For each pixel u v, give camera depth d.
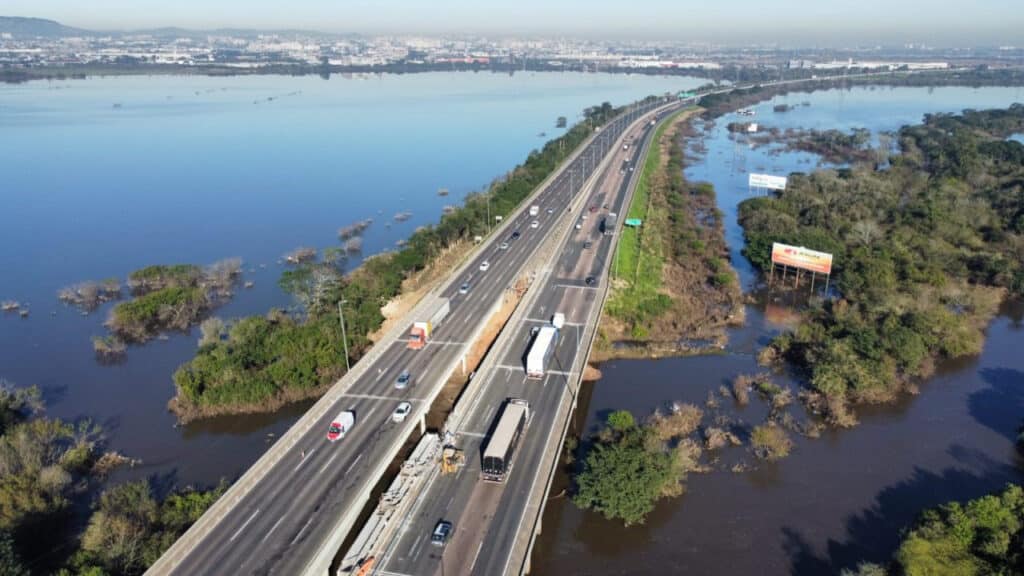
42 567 82.25
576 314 137.12
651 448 94.69
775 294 166.25
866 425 111.69
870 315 139.12
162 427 114.69
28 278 185.38
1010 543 77.06
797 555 83.81
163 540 79.50
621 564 82.81
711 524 88.94
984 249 185.38
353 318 139.62
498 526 78.56
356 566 72.38
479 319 133.50
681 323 149.25
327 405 101.50
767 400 118.06
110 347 142.62
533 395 106.62
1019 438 105.62
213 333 140.75
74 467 100.06
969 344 135.75
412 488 84.44
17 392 118.88
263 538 74.81
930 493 94.81
